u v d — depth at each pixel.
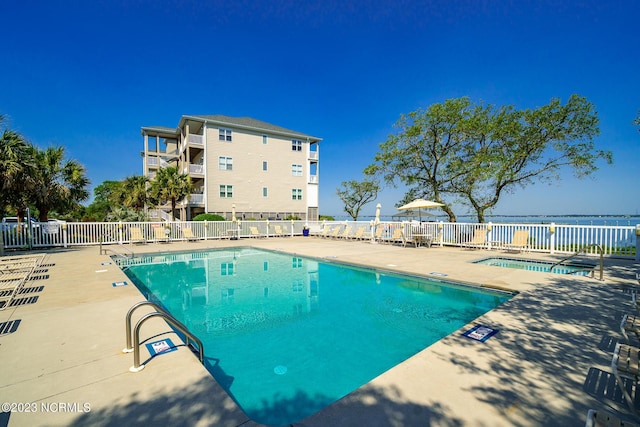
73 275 7.32
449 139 15.62
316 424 2.01
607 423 1.69
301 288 7.56
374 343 4.38
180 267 10.52
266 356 3.98
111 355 3.04
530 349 3.19
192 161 29.55
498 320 4.09
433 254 11.46
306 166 30.23
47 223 13.72
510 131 14.24
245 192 26.72
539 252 11.52
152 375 2.64
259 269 10.10
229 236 19.03
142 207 25.52
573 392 2.38
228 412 2.12
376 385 2.51
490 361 2.93
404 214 15.82
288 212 29.08
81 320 4.14
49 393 2.36
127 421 2.01
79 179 15.16
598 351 3.13
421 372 2.72
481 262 10.08
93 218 31.88
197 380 2.57
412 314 5.55
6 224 12.86
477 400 2.28
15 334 3.62
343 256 11.11
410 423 2.01
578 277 6.87
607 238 10.12
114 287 6.09
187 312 5.80
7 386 2.46
